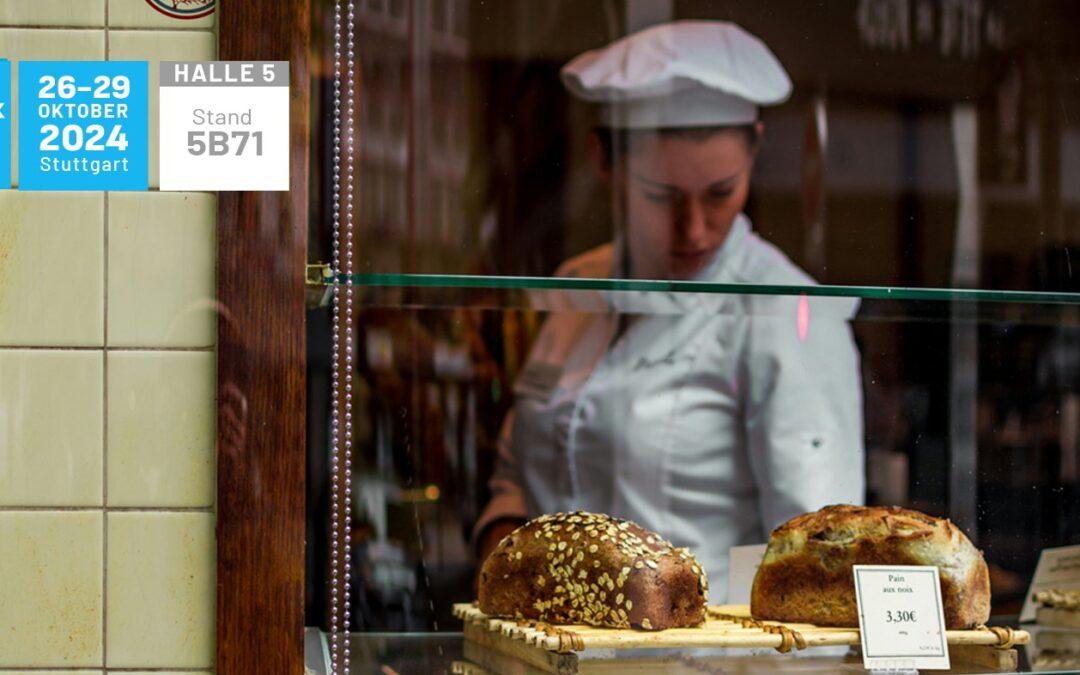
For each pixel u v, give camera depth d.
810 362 1.53
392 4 1.57
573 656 1.04
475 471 1.44
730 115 1.76
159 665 0.89
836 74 1.86
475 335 1.46
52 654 0.89
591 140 1.75
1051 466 1.50
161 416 0.90
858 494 1.52
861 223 1.79
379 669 1.09
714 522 1.53
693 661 1.13
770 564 1.17
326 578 0.99
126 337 0.90
